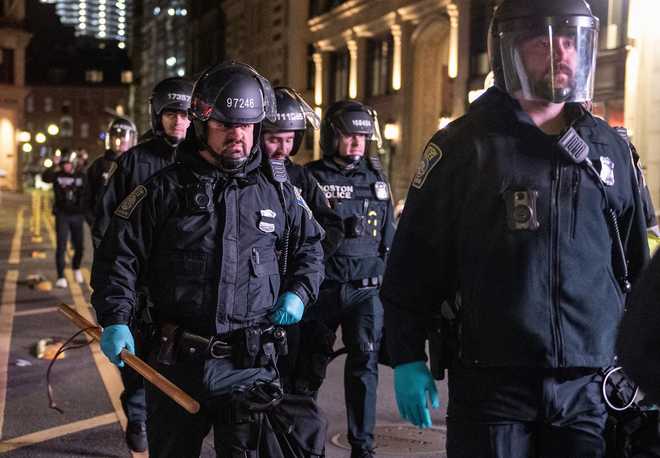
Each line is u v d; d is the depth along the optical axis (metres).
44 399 6.88
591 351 2.83
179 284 3.59
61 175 13.43
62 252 13.52
